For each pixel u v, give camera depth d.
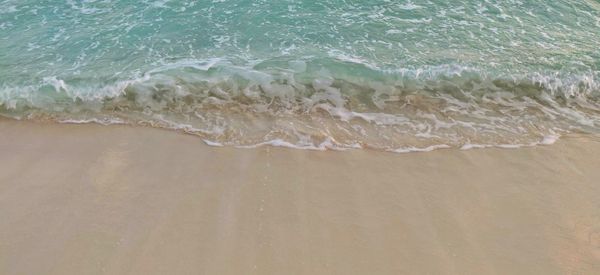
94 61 7.36
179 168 5.18
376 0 9.15
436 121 6.17
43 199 4.70
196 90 6.67
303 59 7.36
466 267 3.99
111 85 6.67
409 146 5.65
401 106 6.46
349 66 7.16
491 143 5.71
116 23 8.51
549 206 4.69
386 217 4.51
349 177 5.06
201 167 5.20
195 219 4.46
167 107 6.38
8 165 5.21
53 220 4.44
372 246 4.18
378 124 6.09
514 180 5.06
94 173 5.09
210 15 8.73
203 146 5.59
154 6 9.07
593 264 4.02
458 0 9.13
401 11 8.77
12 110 6.29
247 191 4.83
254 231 4.33
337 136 5.82
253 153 5.46
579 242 4.25
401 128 6.02
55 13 8.84
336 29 8.23
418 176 5.10
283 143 5.65
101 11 8.93
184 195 4.76
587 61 7.27
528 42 7.81
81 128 5.95
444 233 4.34
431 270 3.96
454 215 4.55
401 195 4.80
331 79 6.91
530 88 6.80
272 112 6.30
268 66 7.18
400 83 6.87
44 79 6.80
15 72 7.02
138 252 4.10
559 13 8.68
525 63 7.23
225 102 6.48
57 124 6.04
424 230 4.37
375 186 4.93
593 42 7.80
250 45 7.82
